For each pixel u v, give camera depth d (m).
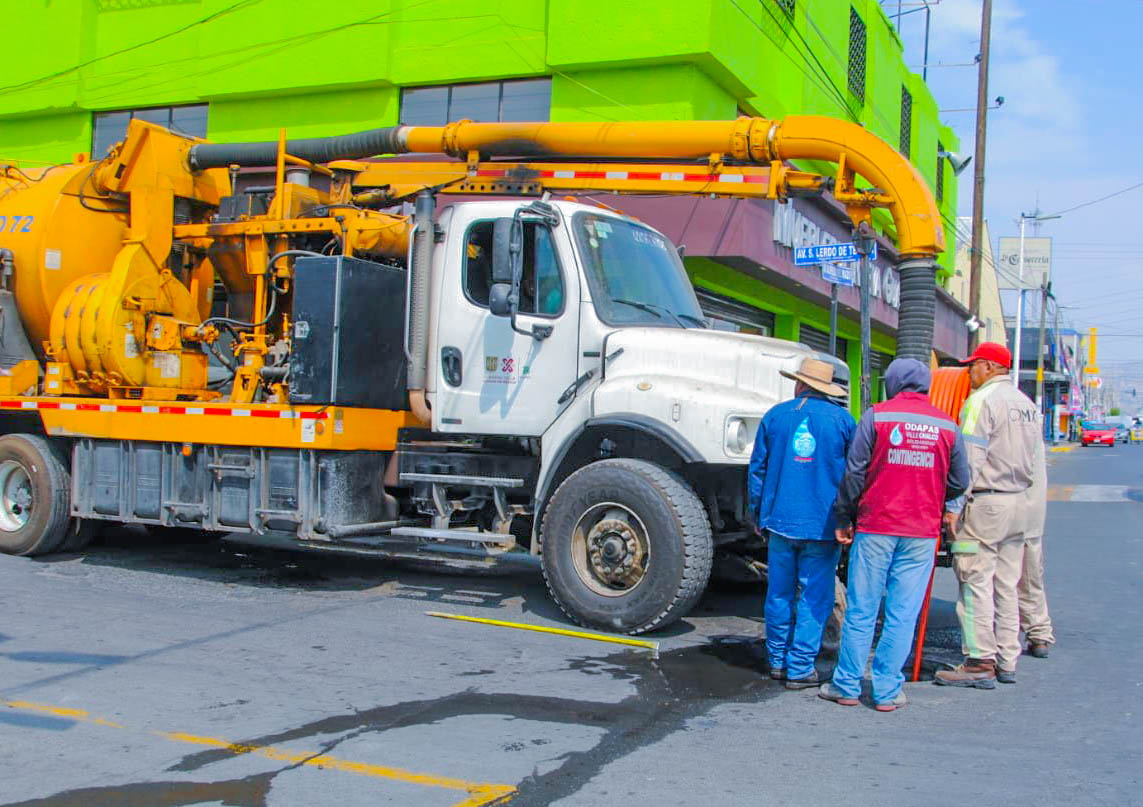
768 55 16.94
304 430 7.97
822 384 5.97
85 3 19.02
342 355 7.94
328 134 17.33
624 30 14.85
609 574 7.01
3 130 20.25
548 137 8.61
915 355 7.68
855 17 22.11
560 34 15.25
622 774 4.47
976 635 6.10
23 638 6.55
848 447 5.88
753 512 6.49
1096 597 9.09
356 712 5.24
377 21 16.58
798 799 4.23
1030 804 4.21
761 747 4.89
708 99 15.38
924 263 7.71
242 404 8.40
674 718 5.32
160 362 9.34
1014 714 5.54
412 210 9.39
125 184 9.51
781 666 6.09
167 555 10.09
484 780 4.36
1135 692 6.02
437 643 6.71
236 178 10.01
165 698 5.40
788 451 5.96
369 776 4.38
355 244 8.65
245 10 17.59
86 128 19.42
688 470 7.38
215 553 10.34
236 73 17.75
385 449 8.34
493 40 15.96
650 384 6.99
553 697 5.59
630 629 6.88
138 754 4.60
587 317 7.45
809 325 21.75
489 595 8.45
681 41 14.55
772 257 15.88
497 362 7.75
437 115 16.69
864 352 9.05
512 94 16.16
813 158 8.04
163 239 9.52
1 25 19.73
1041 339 54.19
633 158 8.51
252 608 7.71
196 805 4.05
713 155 8.23
